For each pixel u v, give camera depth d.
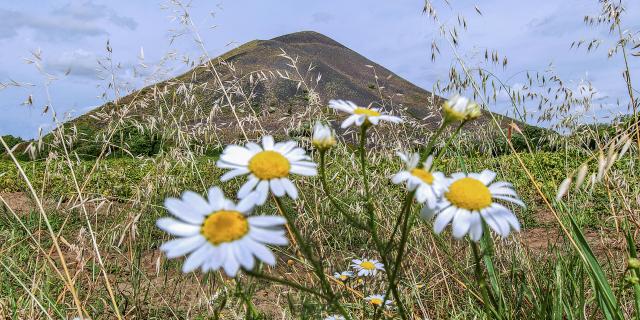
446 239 0.48
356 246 0.48
